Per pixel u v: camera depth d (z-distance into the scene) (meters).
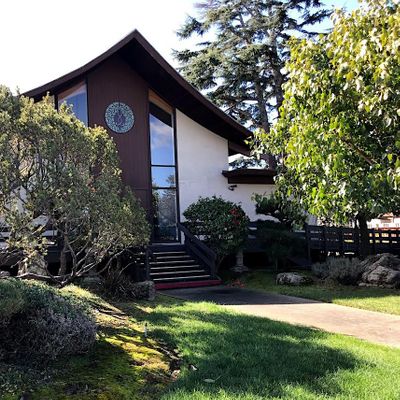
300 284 12.35
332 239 16.12
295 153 5.03
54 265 11.45
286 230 14.74
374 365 5.00
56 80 13.71
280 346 5.66
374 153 4.48
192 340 5.85
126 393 4.05
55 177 5.36
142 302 9.05
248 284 13.13
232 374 4.61
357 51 4.09
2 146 5.12
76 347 4.71
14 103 5.58
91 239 6.18
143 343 5.64
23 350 4.43
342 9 4.71
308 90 4.76
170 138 16.77
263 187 17.72
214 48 27.09
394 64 3.90
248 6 27.97
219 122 16.58
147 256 12.28
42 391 3.88
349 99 4.49
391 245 19.09
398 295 10.34
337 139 4.47
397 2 4.22
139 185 15.73
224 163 17.30
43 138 5.46
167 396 3.97
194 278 13.20
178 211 16.30
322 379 4.50
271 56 24.88
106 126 15.49
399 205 4.64
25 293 4.68
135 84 16.19
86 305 5.77
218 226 13.95
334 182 4.61
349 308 9.13
